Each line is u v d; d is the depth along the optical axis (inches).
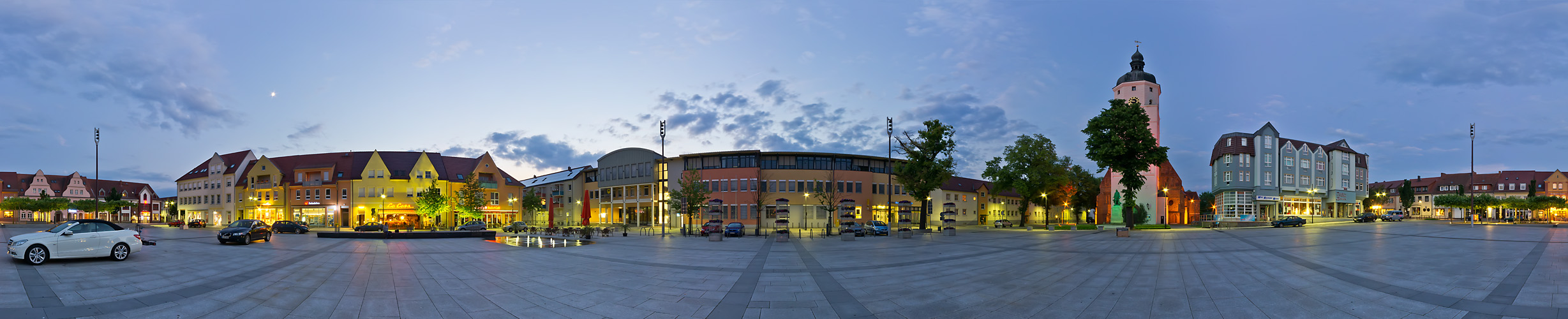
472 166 3334.2
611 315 424.2
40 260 697.0
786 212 2645.2
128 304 444.8
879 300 485.7
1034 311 437.4
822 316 424.5
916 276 634.2
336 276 612.1
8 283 533.6
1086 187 3046.3
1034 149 2608.3
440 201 2679.6
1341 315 415.2
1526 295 469.4
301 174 3142.2
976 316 421.7
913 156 2049.7
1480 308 425.7
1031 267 724.7
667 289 541.6
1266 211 3361.2
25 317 393.7
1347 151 3668.8
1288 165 3393.2
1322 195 3538.4
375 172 3034.0
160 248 996.6
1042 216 4124.0
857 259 848.9
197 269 664.4
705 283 585.0
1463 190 4320.9
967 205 3550.7
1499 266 677.3
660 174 2955.2
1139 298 486.6
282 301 463.5
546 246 1144.2
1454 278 581.9
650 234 1860.2
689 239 1478.8
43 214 4288.9
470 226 2096.5
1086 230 1911.9
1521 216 3718.0
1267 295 493.0
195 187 3752.5
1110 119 1930.4
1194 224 2303.2
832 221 2635.3
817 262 800.3
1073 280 593.6
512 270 685.3
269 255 876.0
